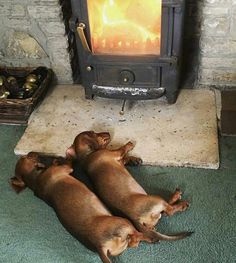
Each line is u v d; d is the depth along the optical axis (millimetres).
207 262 1376
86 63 1905
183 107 1994
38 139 1892
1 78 2076
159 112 1979
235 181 1640
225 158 1740
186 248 1423
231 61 1967
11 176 1764
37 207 1623
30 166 1635
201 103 2006
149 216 1383
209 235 1456
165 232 1474
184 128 1874
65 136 1895
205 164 1697
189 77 2176
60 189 1484
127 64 1868
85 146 1657
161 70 1873
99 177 1526
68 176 1548
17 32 2094
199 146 1775
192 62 2266
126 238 1320
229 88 2074
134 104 2043
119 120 1956
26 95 2021
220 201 1568
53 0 1934
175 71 1869
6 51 2178
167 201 1562
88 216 1376
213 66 2000
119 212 1435
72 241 1489
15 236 1525
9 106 1972
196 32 2305
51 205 1516
